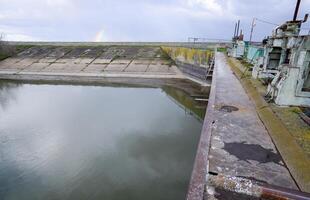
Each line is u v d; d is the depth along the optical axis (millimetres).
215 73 11953
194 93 23609
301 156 3258
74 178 9109
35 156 10898
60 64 37062
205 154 3529
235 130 4512
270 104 5777
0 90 26125
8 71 35500
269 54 8945
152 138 12836
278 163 3354
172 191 8352
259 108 5727
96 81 30359
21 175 9414
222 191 2652
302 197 2230
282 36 7918
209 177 2836
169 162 10297
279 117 4871
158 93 24375
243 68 12734
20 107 19125
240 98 6887
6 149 11609
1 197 8133
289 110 5305
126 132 13711
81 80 30984
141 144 12102
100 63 36438
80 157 10750
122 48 41156
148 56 37375
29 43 45594
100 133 13578
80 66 35969
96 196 8086
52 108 18812
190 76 29422
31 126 14711
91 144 12117
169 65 33938
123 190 8383
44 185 8727
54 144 12164
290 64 5730
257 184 2619
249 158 3475
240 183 2674
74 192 8312
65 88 27188
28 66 37031
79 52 40938
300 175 2896
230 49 24844
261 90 7250
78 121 15656
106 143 12258
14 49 42375
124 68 34375
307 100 5504
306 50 5316
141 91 25297
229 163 3326
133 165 10039
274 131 4266
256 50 13234
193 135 13250
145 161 10383
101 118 16281
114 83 29234
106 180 8992
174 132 13727
